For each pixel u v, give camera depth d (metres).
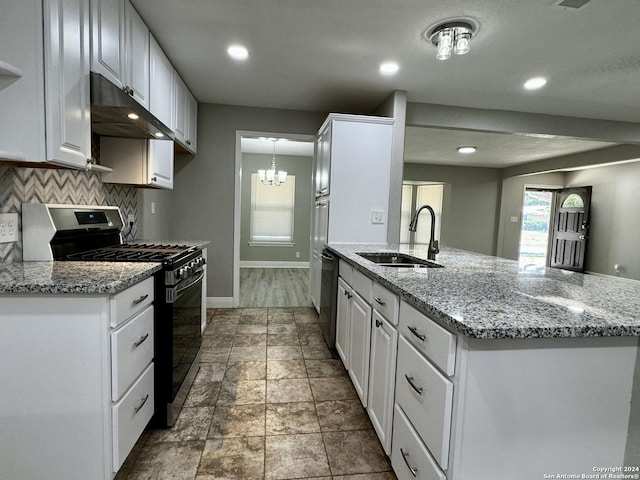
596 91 3.01
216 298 3.92
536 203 7.61
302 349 2.83
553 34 2.11
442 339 1.01
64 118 1.34
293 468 1.53
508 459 0.97
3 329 1.20
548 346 0.96
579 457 1.00
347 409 2.00
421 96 3.23
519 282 1.46
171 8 1.96
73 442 1.24
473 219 7.55
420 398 1.16
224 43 2.37
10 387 1.21
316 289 3.68
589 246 6.36
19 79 1.24
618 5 1.79
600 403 1.00
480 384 0.94
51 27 1.26
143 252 2.01
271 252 7.05
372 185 3.08
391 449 1.45
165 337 1.72
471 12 1.91
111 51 1.70
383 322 1.55
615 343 0.99
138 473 1.48
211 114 3.70
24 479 1.24
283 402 2.05
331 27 2.13
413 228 2.27
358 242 3.09
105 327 1.23
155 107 2.32
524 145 5.18
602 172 6.15
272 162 6.71
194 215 3.78
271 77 2.93
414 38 2.22
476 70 2.66
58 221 1.74
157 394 1.74
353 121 3.04
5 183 1.53
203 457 1.58
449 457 0.99
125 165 2.33
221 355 2.69
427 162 7.12
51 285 1.17
